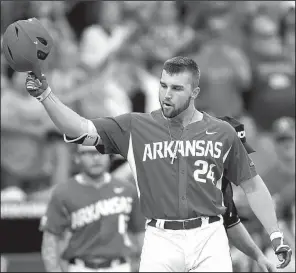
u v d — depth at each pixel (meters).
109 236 26.88
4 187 35.50
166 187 18.66
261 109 44.22
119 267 27.00
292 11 48.94
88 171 26.92
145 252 18.89
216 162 18.77
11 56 17.36
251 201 19.53
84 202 26.91
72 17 44.22
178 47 44.94
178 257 18.67
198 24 46.47
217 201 18.86
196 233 18.67
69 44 41.09
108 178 27.38
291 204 31.77
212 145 18.78
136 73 42.06
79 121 18.25
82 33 44.09
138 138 18.91
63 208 26.95
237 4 47.22
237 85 43.41
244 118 40.62
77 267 26.88
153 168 18.77
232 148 19.06
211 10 46.19
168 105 18.39
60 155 36.31
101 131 18.66
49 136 36.31
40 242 32.22
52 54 38.84
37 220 32.19
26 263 32.09
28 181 36.12
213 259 18.61
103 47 41.44
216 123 19.06
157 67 44.22
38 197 34.19
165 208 18.61
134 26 43.78
